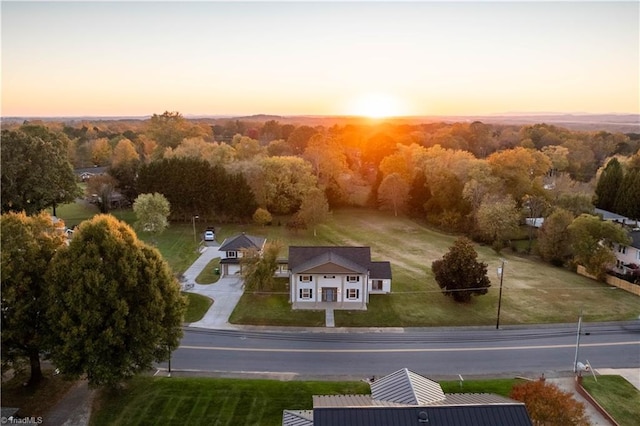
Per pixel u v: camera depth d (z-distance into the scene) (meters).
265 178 96.12
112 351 33.81
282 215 100.38
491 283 62.84
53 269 33.00
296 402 35.34
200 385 37.09
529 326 50.78
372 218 102.69
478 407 22.89
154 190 90.25
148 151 142.25
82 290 32.66
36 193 72.94
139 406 34.31
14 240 33.16
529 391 28.98
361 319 51.75
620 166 97.50
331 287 55.41
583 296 58.94
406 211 105.69
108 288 33.50
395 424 22.02
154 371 39.94
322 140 116.12
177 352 43.75
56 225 37.84
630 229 76.69
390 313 53.28
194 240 80.81
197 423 32.72
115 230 35.50
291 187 97.25
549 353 44.84
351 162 142.38
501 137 199.62
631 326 50.94
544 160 100.31
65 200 79.75
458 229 91.25
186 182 89.38
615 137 178.50
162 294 36.72
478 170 90.62
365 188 115.75
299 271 54.75
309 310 53.72
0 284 31.89
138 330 34.28
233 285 61.03
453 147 160.12
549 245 72.81
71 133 197.88
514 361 43.19
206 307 54.25
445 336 48.28
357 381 38.88
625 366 42.47
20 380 37.00
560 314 53.59
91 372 33.19
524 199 88.44
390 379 28.06
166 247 76.25
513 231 82.19
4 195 70.19
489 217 79.25
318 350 44.78
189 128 156.88
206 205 90.06
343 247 59.97
